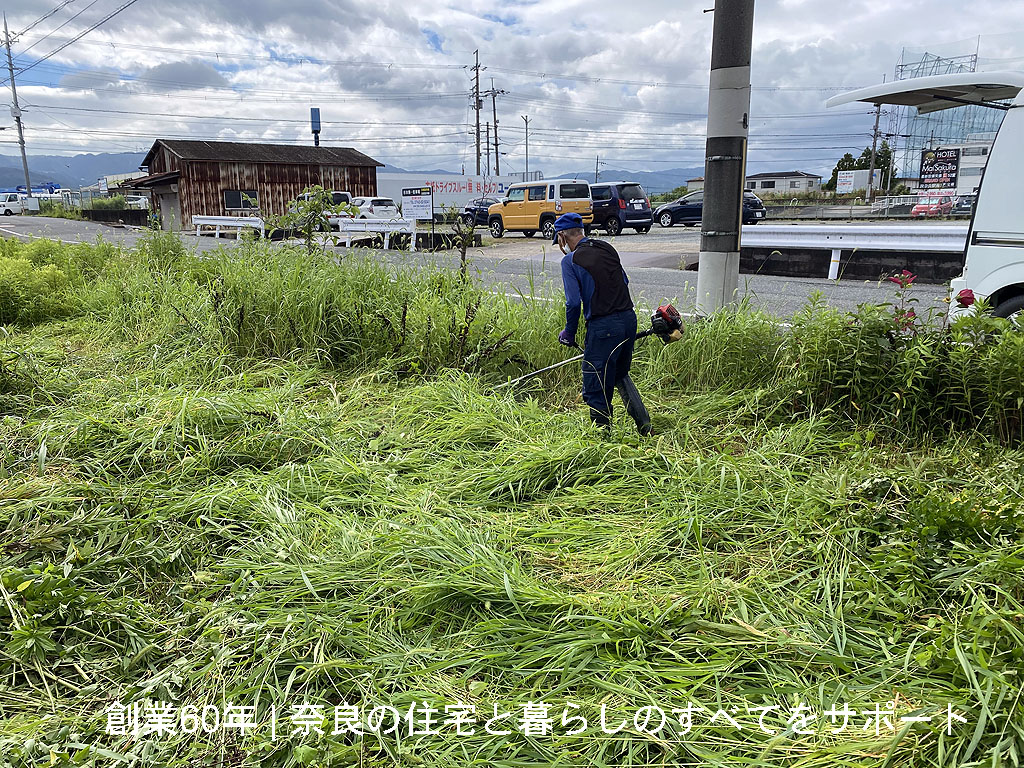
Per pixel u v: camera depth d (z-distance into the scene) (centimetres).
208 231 2495
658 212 2877
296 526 323
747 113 577
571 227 439
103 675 238
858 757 192
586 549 312
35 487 355
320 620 255
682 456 393
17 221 3897
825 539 297
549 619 257
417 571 288
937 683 214
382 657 238
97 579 288
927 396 432
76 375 594
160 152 3612
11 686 233
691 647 241
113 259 1102
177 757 205
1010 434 410
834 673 225
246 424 430
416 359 589
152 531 321
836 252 1171
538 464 385
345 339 630
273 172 3566
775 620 250
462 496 363
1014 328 447
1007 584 246
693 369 546
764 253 1290
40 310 865
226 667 238
